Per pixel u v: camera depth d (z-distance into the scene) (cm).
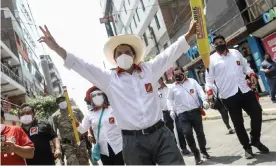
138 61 341
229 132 865
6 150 299
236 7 1543
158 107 320
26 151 316
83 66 305
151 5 2688
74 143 609
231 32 1627
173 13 2528
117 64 321
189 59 2177
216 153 664
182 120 645
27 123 479
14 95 2567
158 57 325
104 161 520
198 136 642
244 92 536
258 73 1562
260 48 1527
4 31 2856
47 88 4178
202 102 649
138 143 310
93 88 529
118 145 505
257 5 1419
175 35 2461
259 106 541
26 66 3438
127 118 312
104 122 509
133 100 312
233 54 549
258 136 542
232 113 545
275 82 1218
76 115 707
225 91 545
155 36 2838
